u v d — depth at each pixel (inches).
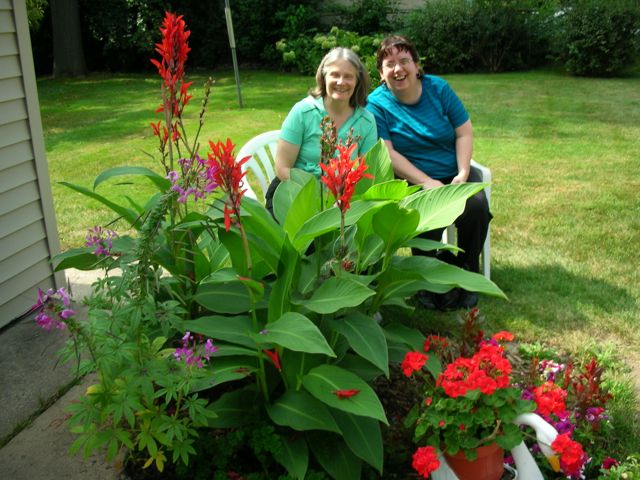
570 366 104.7
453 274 97.5
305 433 92.6
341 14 568.1
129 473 93.4
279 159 144.9
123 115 385.7
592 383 97.7
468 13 510.0
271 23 571.5
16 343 130.4
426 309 145.3
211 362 92.3
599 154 269.3
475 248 146.3
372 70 358.0
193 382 82.6
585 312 140.8
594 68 477.4
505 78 484.7
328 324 98.3
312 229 88.4
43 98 458.6
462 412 83.4
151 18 568.4
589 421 96.2
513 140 296.8
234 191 80.5
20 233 138.6
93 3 572.7
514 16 512.4
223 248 116.6
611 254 170.4
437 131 154.8
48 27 587.5
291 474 85.9
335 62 137.1
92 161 279.7
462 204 100.9
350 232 109.4
